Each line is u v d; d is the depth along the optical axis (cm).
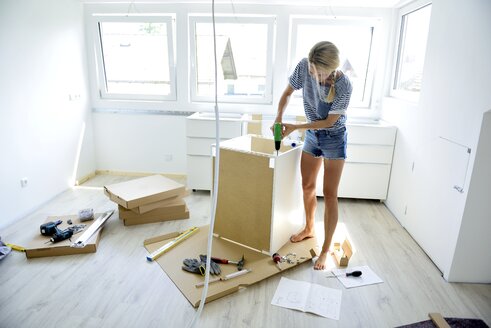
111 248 236
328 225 221
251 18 343
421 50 295
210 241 130
